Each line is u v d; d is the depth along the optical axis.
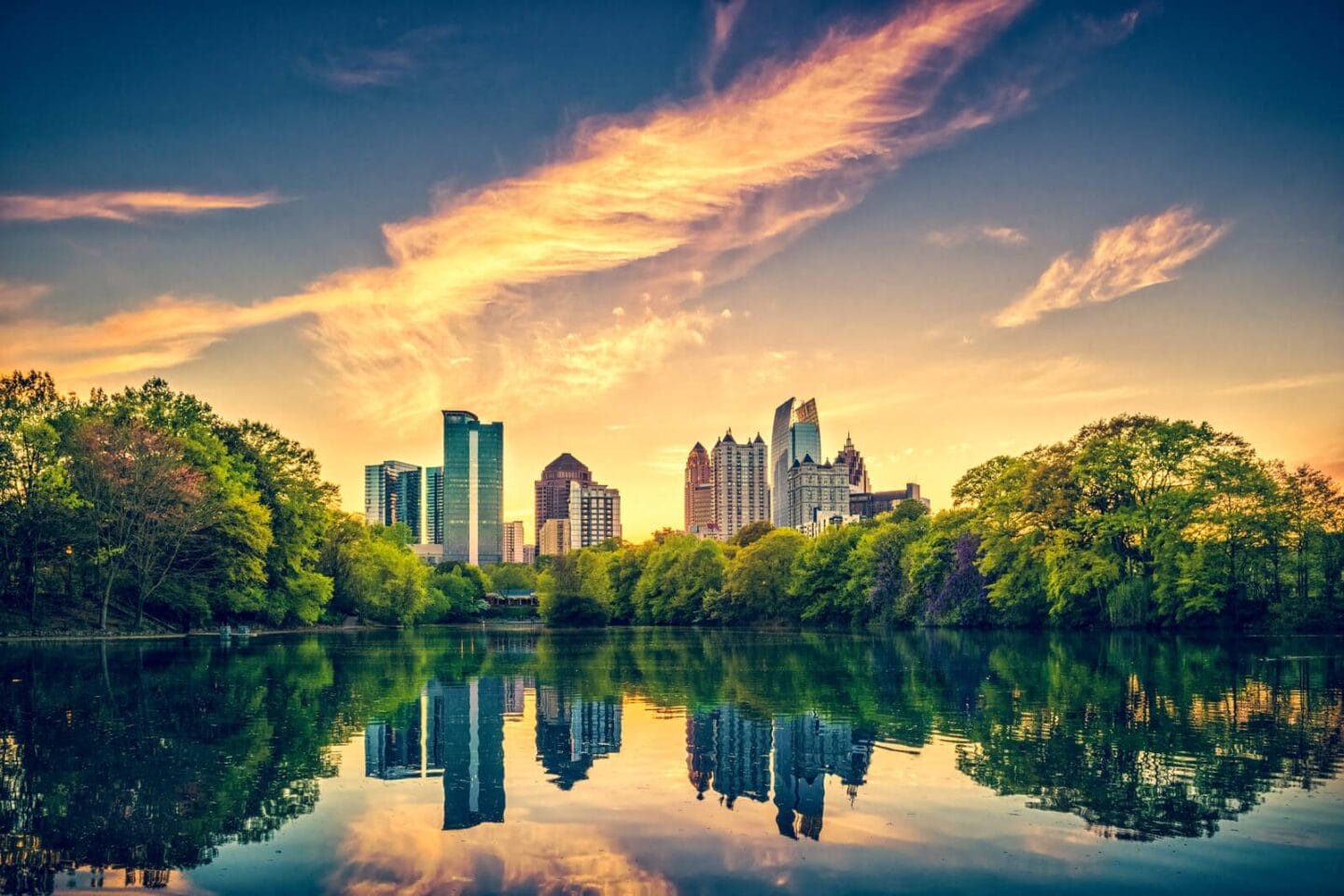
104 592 86.31
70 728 30.53
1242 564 72.62
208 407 101.62
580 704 37.00
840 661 57.19
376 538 165.00
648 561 168.00
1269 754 25.11
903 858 16.91
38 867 16.44
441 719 33.06
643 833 18.45
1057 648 64.12
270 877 15.94
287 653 68.12
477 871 16.28
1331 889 15.27
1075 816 19.41
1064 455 82.56
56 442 82.12
